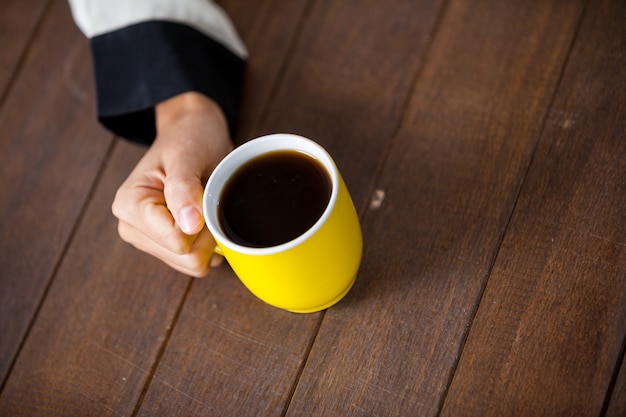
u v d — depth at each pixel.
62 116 0.76
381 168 0.65
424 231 0.62
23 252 0.71
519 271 0.58
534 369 0.56
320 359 0.59
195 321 0.63
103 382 0.63
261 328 0.62
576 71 0.64
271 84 0.72
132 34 0.70
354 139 0.67
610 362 0.55
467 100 0.66
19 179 0.74
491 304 0.58
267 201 0.55
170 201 0.57
